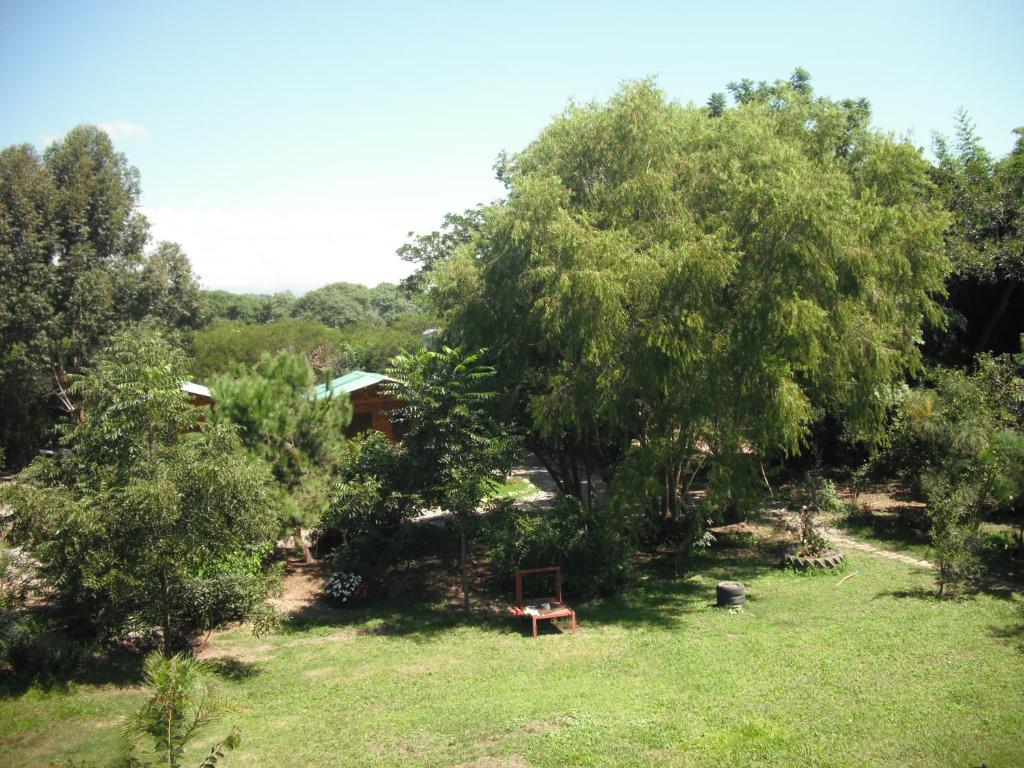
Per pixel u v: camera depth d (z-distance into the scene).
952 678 8.21
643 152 12.91
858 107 22.83
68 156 30.47
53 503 8.12
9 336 27.22
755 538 16.67
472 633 11.34
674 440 13.61
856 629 10.20
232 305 68.81
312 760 6.81
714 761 6.43
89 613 9.61
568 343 11.95
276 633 11.42
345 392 14.68
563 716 7.59
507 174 15.21
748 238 11.62
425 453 12.49
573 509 13.62
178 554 8.71
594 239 11.37
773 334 11.40
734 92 26.55
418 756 6.81
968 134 23.11
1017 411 14.48
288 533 13.20
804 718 7.29
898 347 15.37
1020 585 12.12
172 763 4.99
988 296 21.27
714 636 10.41
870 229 12.37
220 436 9.30
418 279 30.34
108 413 8.52
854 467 21.00
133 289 30.30
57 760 6.66
